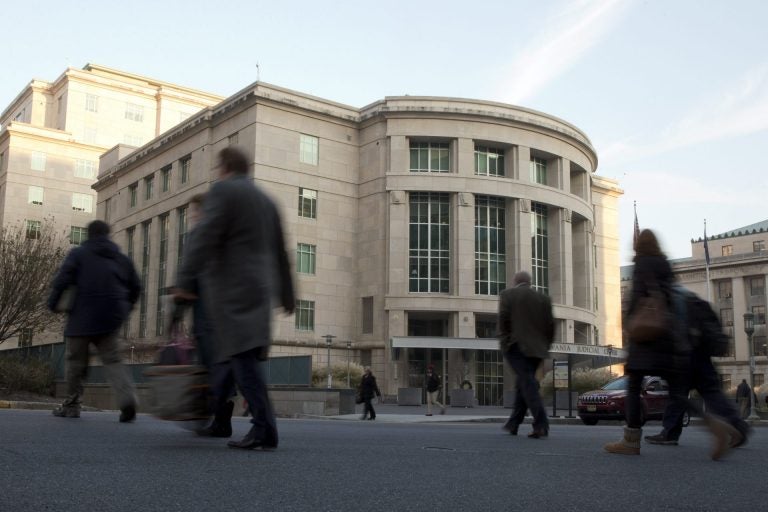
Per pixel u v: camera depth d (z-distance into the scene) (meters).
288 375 27.53
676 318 6.09
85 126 80.38
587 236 55.31
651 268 6.16
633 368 6.11
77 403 8.61
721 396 6.78
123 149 63.03
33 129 74.75
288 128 47.16
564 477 4.42
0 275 32.34
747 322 31.33
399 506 3.29
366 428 9.47
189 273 4.95
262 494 3.44
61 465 4.10
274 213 5.27
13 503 3.04
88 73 80.94
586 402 23.44
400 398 41.09
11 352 32.00
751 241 97.12
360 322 47.72
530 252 48.31
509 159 49.19
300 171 47.19
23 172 73.81
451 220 47.50
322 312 46.69
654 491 3.97
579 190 55.09
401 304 45.69
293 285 5.44
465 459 5.22
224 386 6.02
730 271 91.25
